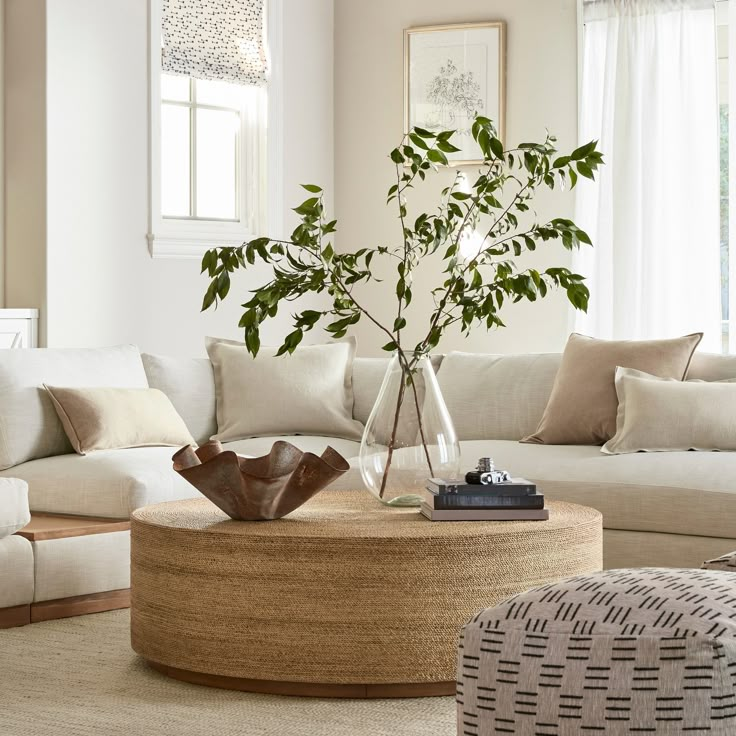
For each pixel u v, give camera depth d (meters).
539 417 4.85
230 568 2.91
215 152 6.25
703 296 5.75
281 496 3.06
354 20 6.64
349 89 6.67
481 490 3.07
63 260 5.40
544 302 6.15
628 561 3.94
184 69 5.92
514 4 6.23
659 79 5.80
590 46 5.99
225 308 6.15
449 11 6.38
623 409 4.39
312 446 4.99
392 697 2.89
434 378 3.30
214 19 6.05
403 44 6.48
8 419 4.43
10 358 4.56
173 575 2.99
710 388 4.27
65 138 5.39
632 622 1.45
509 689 1.49
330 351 5.36
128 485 4.07
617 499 3.96
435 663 2.86
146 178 5.75
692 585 1.51
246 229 6.37
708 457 4.02
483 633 1.53
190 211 6.14
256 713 2.76
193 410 5.15
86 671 3.13
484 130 3.08
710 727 1.39
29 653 3.32
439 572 2.86
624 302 5.84
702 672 1.39
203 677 2.99
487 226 6.25
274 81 6.36
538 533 2.93
